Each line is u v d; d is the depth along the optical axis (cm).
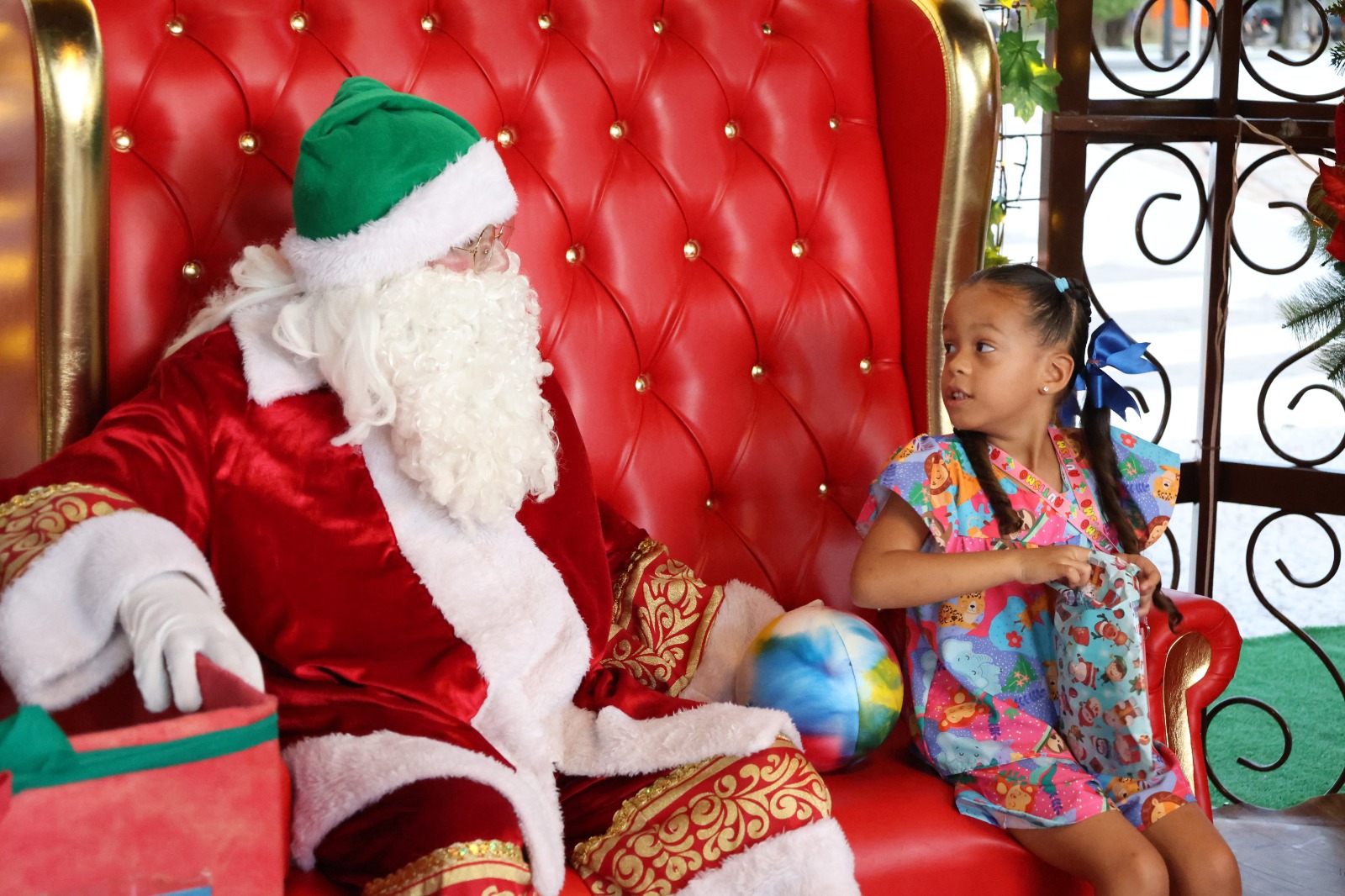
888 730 174
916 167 220
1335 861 224
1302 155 285
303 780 138
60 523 129
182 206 179
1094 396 184
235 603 152
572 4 205
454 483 157
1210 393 294
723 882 146
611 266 204
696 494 208
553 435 183
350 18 190
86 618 125
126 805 100
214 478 153
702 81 212
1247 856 227
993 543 176
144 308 176
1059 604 168
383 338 156
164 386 154
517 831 133
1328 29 284
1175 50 299
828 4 222
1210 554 298
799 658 173
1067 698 168
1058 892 166
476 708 152
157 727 101
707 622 186
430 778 134
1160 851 161
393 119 159
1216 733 308
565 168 202
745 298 212
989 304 178
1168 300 479
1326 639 358
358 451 161
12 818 95
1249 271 472
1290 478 284
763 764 149
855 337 220
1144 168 333
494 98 198
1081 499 182
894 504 182
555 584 168
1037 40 266
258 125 184
